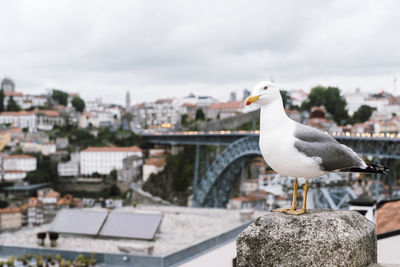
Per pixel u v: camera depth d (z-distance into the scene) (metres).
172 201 121.19
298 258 3.85
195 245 20.64
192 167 122.94
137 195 123.69
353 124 132.62
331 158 4.10
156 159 134.00
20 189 118.12
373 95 164.12
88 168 138.38
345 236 3.79
